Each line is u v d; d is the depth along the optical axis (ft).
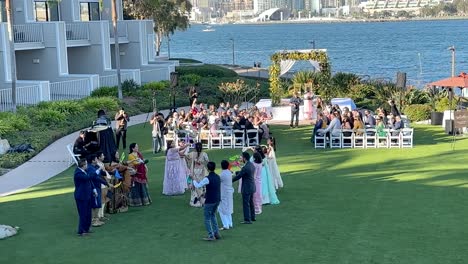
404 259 38.63
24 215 51.34
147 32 170.91
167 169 56.80
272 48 481.87
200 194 52.11
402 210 49.96
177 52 451.94
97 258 40.32
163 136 79.36
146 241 43.60
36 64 130.41
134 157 52.75
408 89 115.24
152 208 52.49
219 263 38.78
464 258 38.60
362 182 60.90
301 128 95.30
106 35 145.59
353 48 440.04
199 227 46.65
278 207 51.90
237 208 52.01
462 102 105.50
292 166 69.87
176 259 39.73
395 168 67.41
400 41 517.14
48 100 109.19
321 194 56.13
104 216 49.98
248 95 134.41
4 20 132.26
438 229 44.62
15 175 68.03
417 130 93.50
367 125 83.97
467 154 73.92
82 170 45.32
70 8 150.71
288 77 155.43
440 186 58.23
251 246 41.91
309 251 40.55
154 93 119.34
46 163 73.46
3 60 112.57
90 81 124.26
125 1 225.35
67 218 50.08
